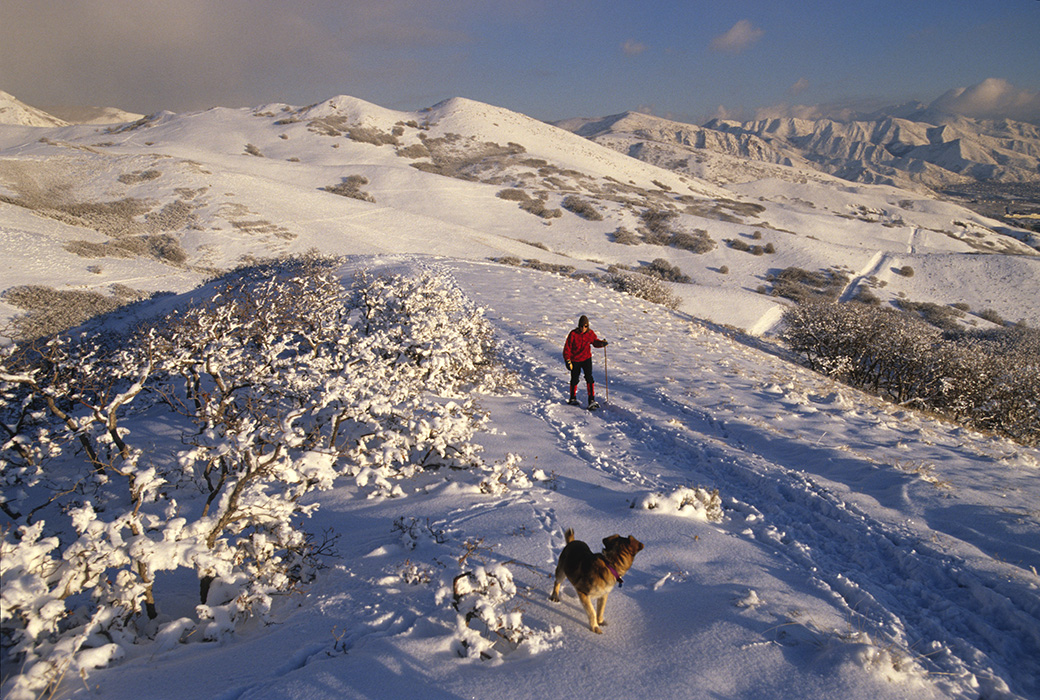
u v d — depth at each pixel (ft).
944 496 21.45
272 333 27.04
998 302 202.08
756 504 21.72
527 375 41.98
